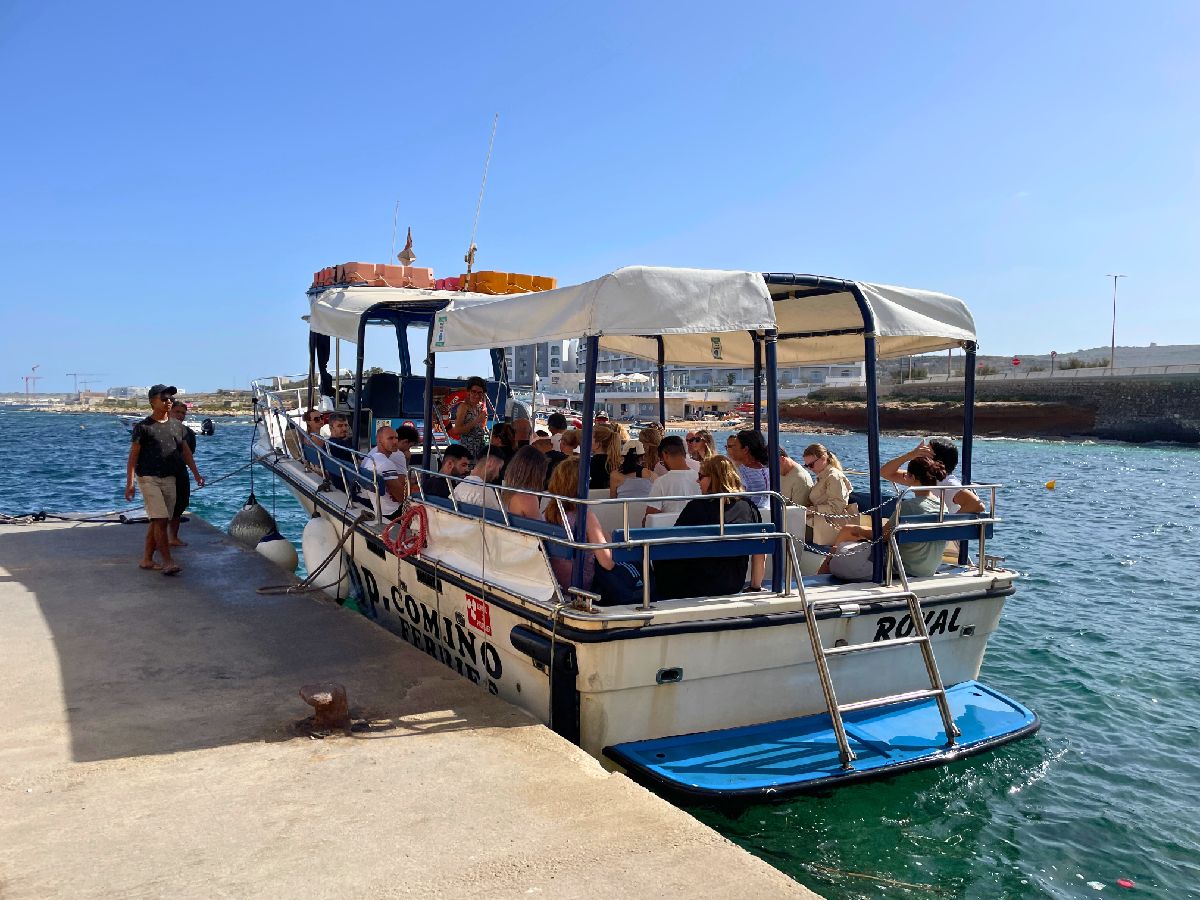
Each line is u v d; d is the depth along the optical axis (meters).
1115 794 5.38
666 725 4.92
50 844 3.37
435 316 6.59
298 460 10.65
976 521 6.02
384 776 4.04
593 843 3.46
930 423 74.44
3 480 26.16
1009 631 9.65
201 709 4.90
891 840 4.59
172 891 3.05
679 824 3.64
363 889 3.09
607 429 6.63
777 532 5.18
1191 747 6.24
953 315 6.13
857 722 5.39
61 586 7.80
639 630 4.68
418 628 6.86
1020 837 4.74
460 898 3.05
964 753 5.04
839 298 6.21
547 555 4.96
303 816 3.63
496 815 3.68
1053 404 71.19
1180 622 10.13
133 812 3.65
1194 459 51.03
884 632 5.59
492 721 4.77
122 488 23.81
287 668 5.65
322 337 11.40
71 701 5.00
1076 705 7.15
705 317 4.80
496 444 7.20
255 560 9.01
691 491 5.68
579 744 4.77
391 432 7.62
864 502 7.19
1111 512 22.72
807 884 4.17
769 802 4.79
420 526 6.50
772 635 5.14
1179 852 4.67
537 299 5.14
